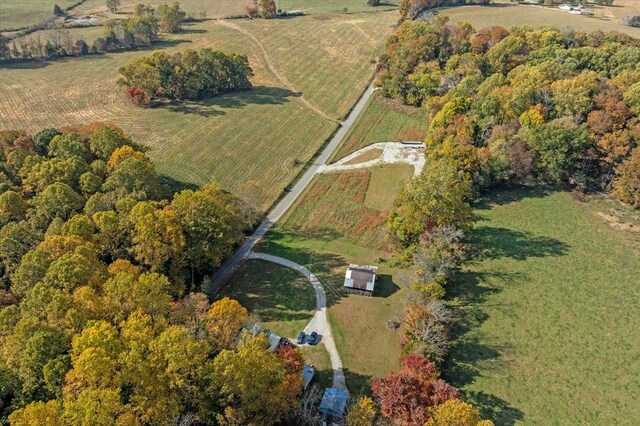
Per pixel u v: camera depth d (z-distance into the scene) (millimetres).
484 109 120312
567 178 111875
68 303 61188
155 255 78625
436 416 53438
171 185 117812
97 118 147500
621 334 75438
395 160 129375
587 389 67188
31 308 62781
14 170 98375
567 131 107625
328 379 70562
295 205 113312
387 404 56938
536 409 64625
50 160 95812
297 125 148125
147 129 142500
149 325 60188
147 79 154000
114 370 53312
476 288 84750
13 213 86812
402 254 92562
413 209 90625
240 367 55438
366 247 99875
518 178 112938
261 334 61875
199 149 133750
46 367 53656
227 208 90625
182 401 55219
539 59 145625
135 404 52531
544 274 87312
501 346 73812
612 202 106625
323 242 101562
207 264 88875
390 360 73500
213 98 163875
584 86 115312
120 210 84812
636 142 105188
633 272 87562
